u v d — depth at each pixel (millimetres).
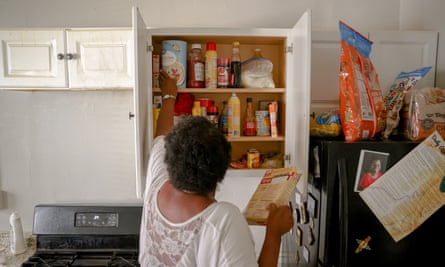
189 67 1497
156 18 1655
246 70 1510
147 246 854
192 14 1660
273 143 1688
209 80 1471
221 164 734
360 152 1074
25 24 1646
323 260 1101
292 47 1418
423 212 1073
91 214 1699
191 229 735
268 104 1651
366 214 1068
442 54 1510
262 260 819
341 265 1057
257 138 1496
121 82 1438
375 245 1070
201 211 739
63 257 1621
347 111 1158
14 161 1738
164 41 1428
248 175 1493
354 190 1068
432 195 1072
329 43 1573
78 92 1722
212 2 1660
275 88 1486
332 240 1086
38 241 1684
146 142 1298
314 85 1587
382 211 1069
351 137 1144
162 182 890
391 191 1071
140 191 1144
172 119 1296
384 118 1236
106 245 1693
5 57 1437
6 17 1644
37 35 1424
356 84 1153
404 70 1566
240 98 1653
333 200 1078
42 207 1701
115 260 1596
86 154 1748
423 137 1203
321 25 1683
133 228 1690
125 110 1729
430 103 1218
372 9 1692
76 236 1691
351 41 1200
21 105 1714
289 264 1534
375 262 1072
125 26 1656
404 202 1072
